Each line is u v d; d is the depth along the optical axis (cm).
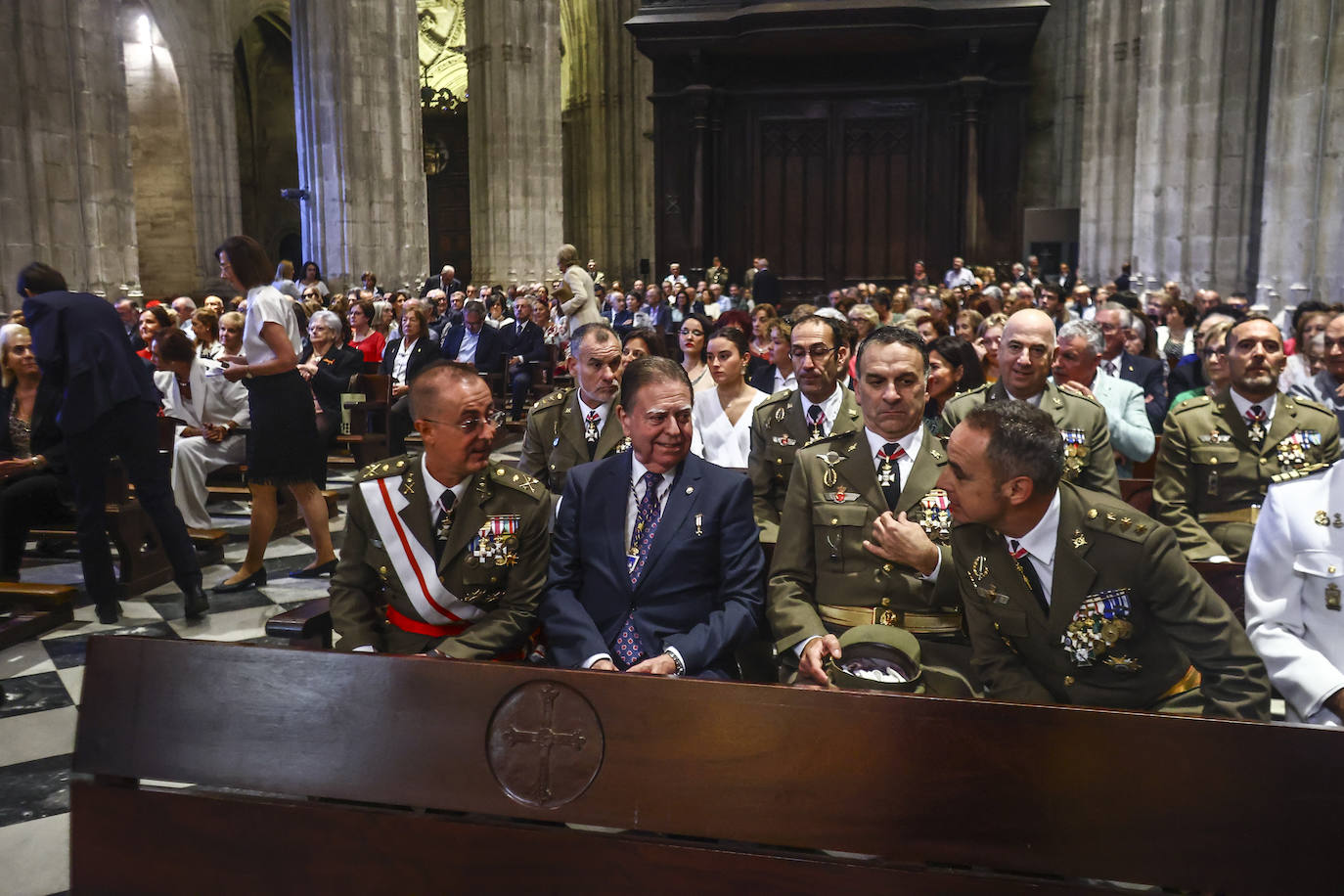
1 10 1168
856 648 281
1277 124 1073
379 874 224
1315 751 192
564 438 484
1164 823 195
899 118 2719
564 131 4144
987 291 1449
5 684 500
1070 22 2864
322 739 230
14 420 652
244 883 228
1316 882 190
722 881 211
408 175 2352
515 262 2855
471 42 2866
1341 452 435
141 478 580
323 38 2145
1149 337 727
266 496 641
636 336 566
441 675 229
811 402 449
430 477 321
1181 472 441
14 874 333
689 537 330
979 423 250
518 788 222
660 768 217
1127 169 2159
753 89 2755
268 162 3675
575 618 319
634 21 2573
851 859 219
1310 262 1041
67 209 1255
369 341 1195
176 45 2430
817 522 352
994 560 266
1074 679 266
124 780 237
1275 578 279
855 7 2414
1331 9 991
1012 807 201
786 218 2803
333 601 329
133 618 597
